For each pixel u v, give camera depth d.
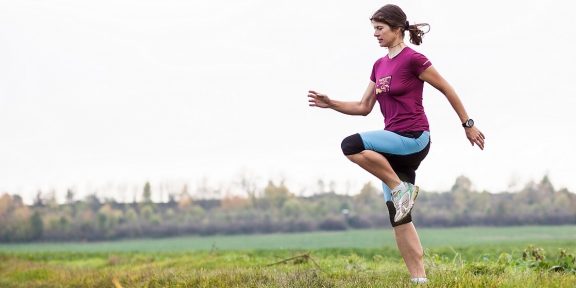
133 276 12.14
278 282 9.01
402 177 7.97
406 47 7.95
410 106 7.82
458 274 8.45
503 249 16.05
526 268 10.01
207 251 21.33
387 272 9.93
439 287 7.50
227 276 10.07
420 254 8.05
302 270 10.22
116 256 21.72
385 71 7.96
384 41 7.98
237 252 18.39
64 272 16.05
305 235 73.19
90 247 64.75
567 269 10.02
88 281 13.18
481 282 7.54
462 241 42.56
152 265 15.96
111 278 12.77
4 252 29.22
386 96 7.93
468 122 7.86
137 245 65.56
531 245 11.04
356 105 8.61
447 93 7.78
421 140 7.82
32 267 19.39
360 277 9.02
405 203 7.70
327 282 8.72
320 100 8.63
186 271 11.52
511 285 7.38
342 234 71.25
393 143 7.75
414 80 7.81
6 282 15.93
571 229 66.62
